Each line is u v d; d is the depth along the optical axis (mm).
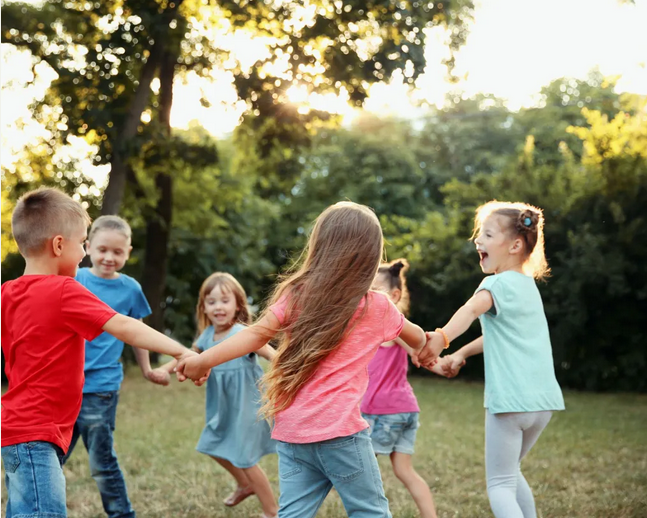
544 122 29031
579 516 4188
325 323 2580
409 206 29375
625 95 14281
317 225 2766
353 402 2561
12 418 2670
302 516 2557
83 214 2949
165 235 15266
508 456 3264
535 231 3486
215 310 4309
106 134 11961
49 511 2590
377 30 11914
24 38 13039
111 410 3885
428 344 3141
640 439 7180
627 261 12586
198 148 12312
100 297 4102
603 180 12977
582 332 13219
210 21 13367
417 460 5953
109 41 11781
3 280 14234
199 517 4223
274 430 2613
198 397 10648
